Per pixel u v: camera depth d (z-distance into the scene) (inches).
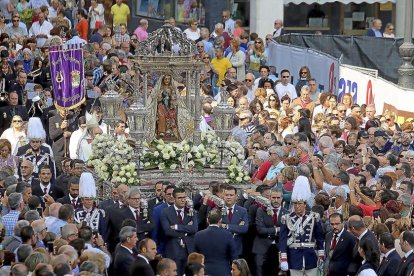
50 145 1747.0
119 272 1261.1
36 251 1169.4
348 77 1935.3
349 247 1348.4
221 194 1403.8
